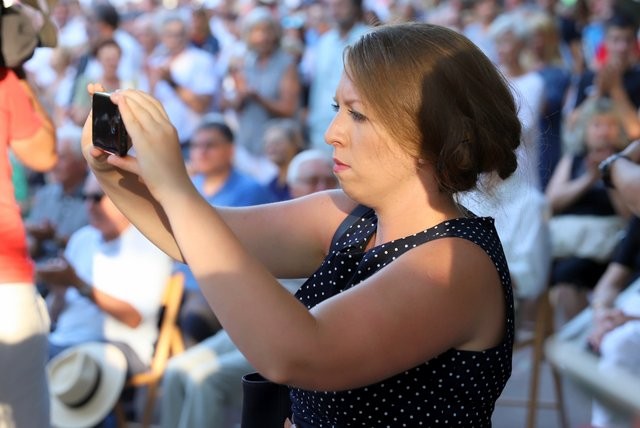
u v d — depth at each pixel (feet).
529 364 17.34
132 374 13.08
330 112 23.15
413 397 5.12
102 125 5.26
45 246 14.58
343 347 4.68
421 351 4.86
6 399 8.14
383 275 4.93
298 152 17.39
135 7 39.11
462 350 5.11
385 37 5.18
